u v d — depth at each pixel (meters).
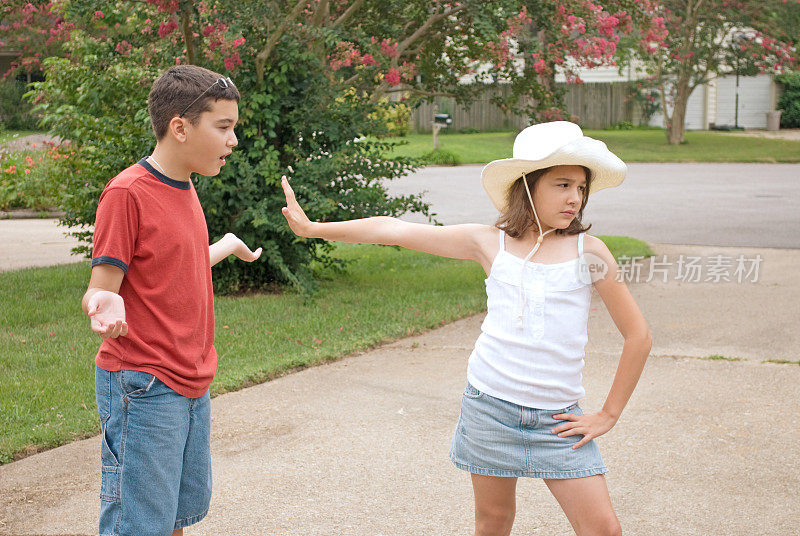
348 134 8.59
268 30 8.05
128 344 2.61
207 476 2.86
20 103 28.36
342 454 4.46
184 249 2.66
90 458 4.43
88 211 8.73
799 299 8.13
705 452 4.43
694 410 5.07
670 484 4.05
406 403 5.29
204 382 2.76
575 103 35.28
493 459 2.67
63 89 8.90
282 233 8.05
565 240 2.67
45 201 15.25
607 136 31.62
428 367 6.07
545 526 3.65
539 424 2.62
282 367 5.96
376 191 8.61
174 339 2.65
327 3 8.45
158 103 2.63
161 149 2.67
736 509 3.78
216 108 2.63
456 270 10.04
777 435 4.64
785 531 3.57
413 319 7.34
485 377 2.69
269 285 8.83
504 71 9.70
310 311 7.64
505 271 2.68
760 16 25.78
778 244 11.35
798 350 6.35
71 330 6.98
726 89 36.00
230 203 8.00
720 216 14.23
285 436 4.74
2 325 7.15
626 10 9.86
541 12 9.09
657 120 35.72
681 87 28.59
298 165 8.20
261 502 3.89
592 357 6.28
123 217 2.54
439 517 3.73
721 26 26.53
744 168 23.31
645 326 2.66
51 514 3.77
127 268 2.57
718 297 8.30
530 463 2.62
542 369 2.61
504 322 2.67
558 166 2.60
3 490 4.03
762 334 6.86
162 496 2.64
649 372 5.86
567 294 2.62
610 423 2.64
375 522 3.69
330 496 3.95
